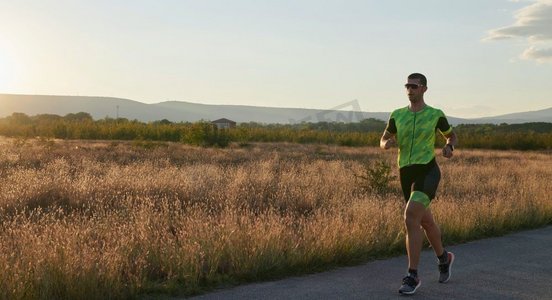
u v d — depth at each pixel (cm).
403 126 565
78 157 2475
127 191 1117
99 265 541
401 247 784
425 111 563
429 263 700
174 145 4450
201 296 538
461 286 590
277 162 2372
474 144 6881
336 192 1279
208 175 1499
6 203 952
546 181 1666
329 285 586
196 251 611
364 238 752
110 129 6788
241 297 536
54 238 618
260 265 623
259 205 1061
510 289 582
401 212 945
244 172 1538
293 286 580
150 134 6438
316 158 3259
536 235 943
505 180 1684
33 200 1012
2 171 1580
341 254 695
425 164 556
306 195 1165
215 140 4522
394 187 1499
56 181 1151
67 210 968
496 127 13775
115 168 1591
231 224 712
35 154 2494
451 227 883
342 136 6206
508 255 764
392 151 4603
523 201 1125
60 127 6925
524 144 6894
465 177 1827
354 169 2017
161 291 547
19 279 492
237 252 630
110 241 646
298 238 726
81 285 502
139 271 570
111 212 847
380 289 572
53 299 497
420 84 560
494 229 958
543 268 684
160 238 687
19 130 6988
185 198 1109
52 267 518
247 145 5125
